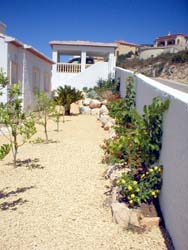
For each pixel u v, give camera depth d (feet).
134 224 13.74
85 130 39.47
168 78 140.67
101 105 56.59
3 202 16.80
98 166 23.52
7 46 43.11
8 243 12.52
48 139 33.78
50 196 17.63
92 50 85.30
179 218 11.05
